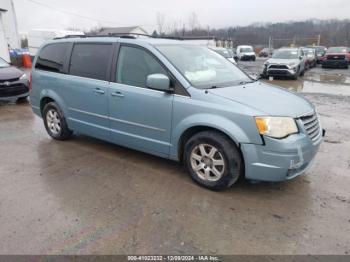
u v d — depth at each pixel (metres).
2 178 4.20
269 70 16.64
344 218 3.29
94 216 3.30
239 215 3.33
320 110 8.57
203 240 2.93
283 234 3.02
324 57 23.89
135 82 4.34
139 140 4.42
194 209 3.44
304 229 3.10
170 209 3.44
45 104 5.87
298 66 16.78
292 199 3.66
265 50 45.41
